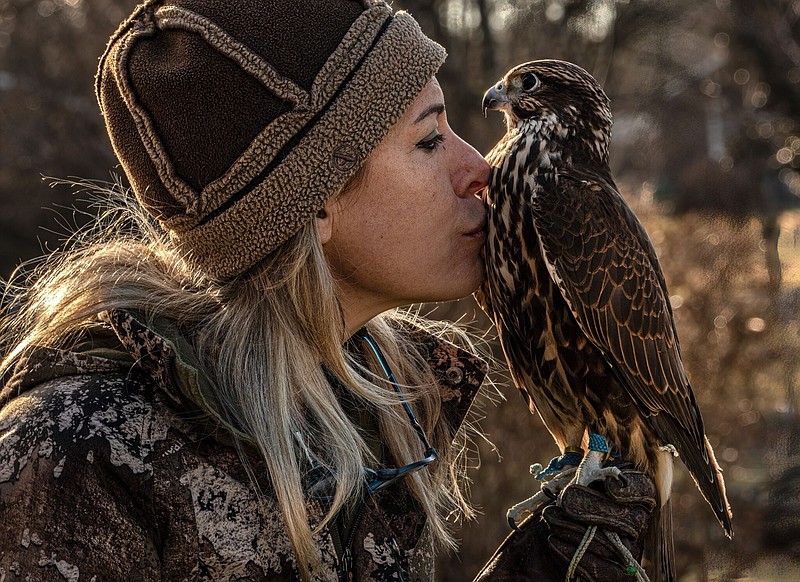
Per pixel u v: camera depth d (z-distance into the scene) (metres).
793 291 7.32
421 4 9.45
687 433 2.74
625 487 2.24
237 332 1.78
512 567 2.21
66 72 12.34
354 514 1.78
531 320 2.64
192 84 1.77
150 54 1.83
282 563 1.66
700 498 6.87
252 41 1.76
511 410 6.41
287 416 1.72
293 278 1.82
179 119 1.79
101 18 12.36
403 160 1.92
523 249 2.59
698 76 9.54
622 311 2.60
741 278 7.57
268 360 1.77
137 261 1.90
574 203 2.58
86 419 1.59
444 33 9.49
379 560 1.78
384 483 1.84
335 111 1.79
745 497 6.86
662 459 2.63
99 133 11.98
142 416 1.62
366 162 1.88
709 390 7.46
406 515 1.90
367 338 2.14
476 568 6.36
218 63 1.76
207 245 1.84
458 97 9.08
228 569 1.62
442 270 2.02
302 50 1.78
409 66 1.85
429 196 1.95
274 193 1.78
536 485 6.42
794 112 9.41
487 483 6.39
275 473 1.65
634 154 9.61
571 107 2.78
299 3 1.80
